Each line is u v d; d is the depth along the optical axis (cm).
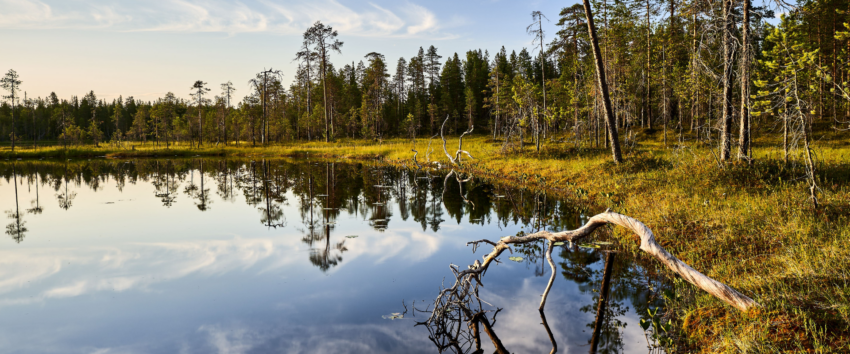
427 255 889
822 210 752
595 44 1644
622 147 2348
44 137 9825
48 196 1823
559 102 3691
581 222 1107
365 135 5466
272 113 6581
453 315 597
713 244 721
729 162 1160
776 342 366
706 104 2325
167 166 3378
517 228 1106
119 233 1130
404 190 1884
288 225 1217
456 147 3747
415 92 7575
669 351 448
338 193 1827
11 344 521
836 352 332
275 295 680
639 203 1094
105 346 515
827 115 2745
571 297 630
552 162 2091
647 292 624
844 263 489
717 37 1220
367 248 955
